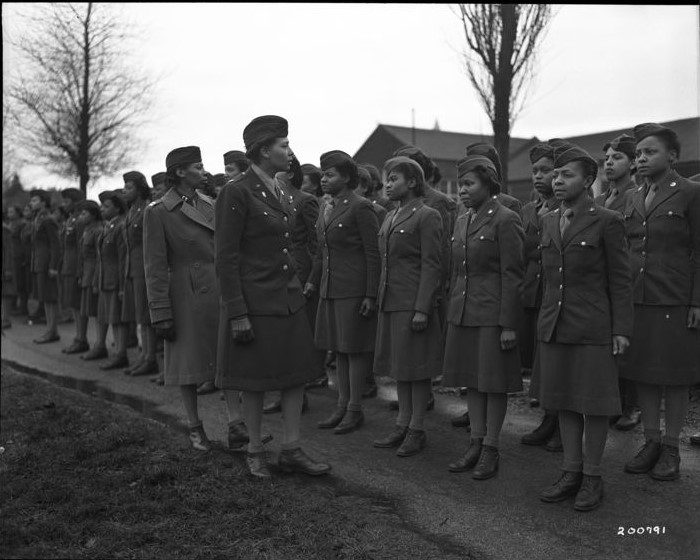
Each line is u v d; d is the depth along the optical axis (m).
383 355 4.95
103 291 8.12
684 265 4.26
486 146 5.43
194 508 3.84
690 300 4.21
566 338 3.84
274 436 5.40
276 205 4.34
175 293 4.91
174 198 4.98
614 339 3.78
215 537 3.48
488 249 4.36
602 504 3.91
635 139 4.48
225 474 4.39
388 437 5.08
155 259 4.83
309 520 3.72
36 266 10.12
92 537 3.48
